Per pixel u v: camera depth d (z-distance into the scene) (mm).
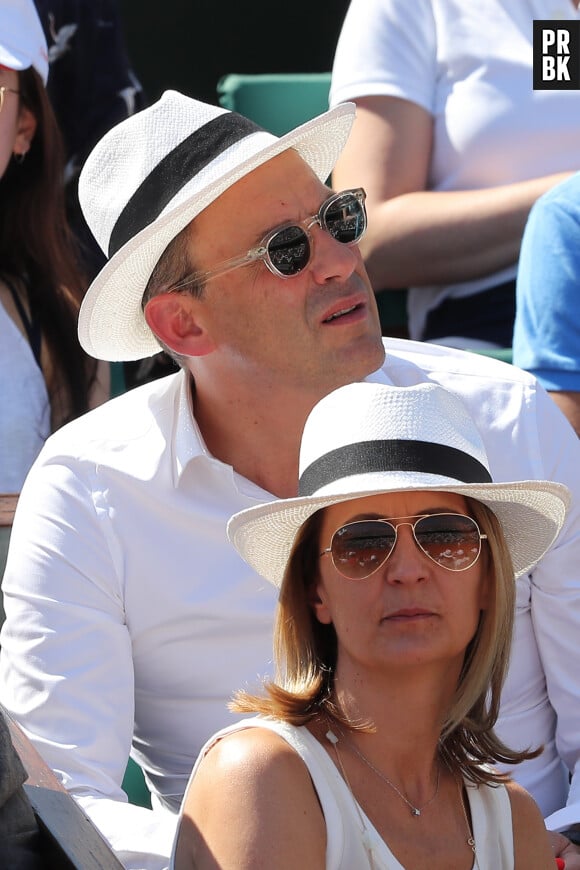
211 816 7785
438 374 11953
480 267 16062
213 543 11094
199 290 11078
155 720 11406
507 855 8562
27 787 7301
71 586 10969
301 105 17797
